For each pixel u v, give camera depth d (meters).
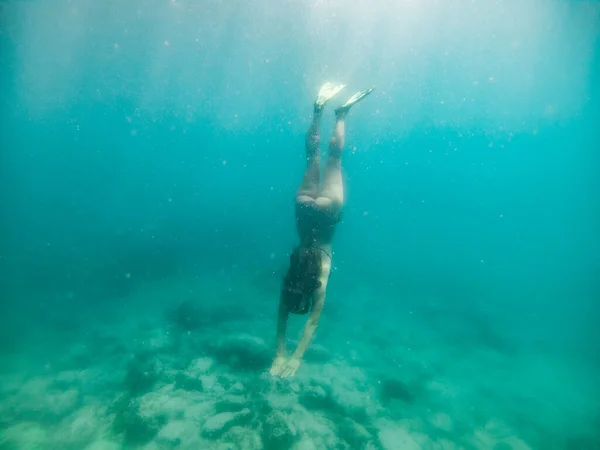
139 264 17.73
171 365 7.99
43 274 15.69
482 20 19.27
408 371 9.45
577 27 16.80
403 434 6.47
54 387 7.43
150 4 22.38
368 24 23.23
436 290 20.44
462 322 14.67
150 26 26.62
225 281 15.81
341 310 13.89
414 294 18.42
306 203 3.36
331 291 16.52
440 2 18.44
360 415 6.85
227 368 8.00
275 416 5.86
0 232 24.52
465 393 8.66
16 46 31.14
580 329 16.36
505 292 23.94
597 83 22.75
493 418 7.68
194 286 14.89
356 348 10.40
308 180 3.53
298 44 29.94
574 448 6.91
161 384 7.10
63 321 11.17
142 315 11.64
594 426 7.88
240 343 8.88
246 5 22.28
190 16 24.41
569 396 9.44
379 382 8.48
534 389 9.61
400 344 11.31
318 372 8.32
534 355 12.39
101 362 8.57
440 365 10.23
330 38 27.28
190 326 10.51
